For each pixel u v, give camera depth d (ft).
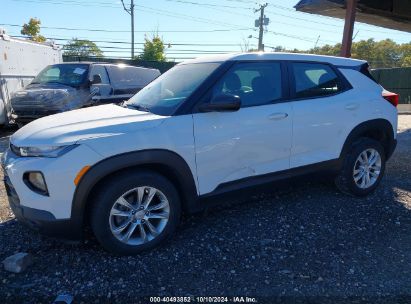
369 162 14.85
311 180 13.82
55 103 26.48
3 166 10.44
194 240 11.37
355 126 14.11
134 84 31.96
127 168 10.26
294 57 13.32
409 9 35.12
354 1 25.99
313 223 12.58
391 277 9.58
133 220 10.32
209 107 10.74
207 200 11.44
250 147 11.82
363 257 10.52
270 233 11.85
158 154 10.17
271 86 12.52
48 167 9.12
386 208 13.91
